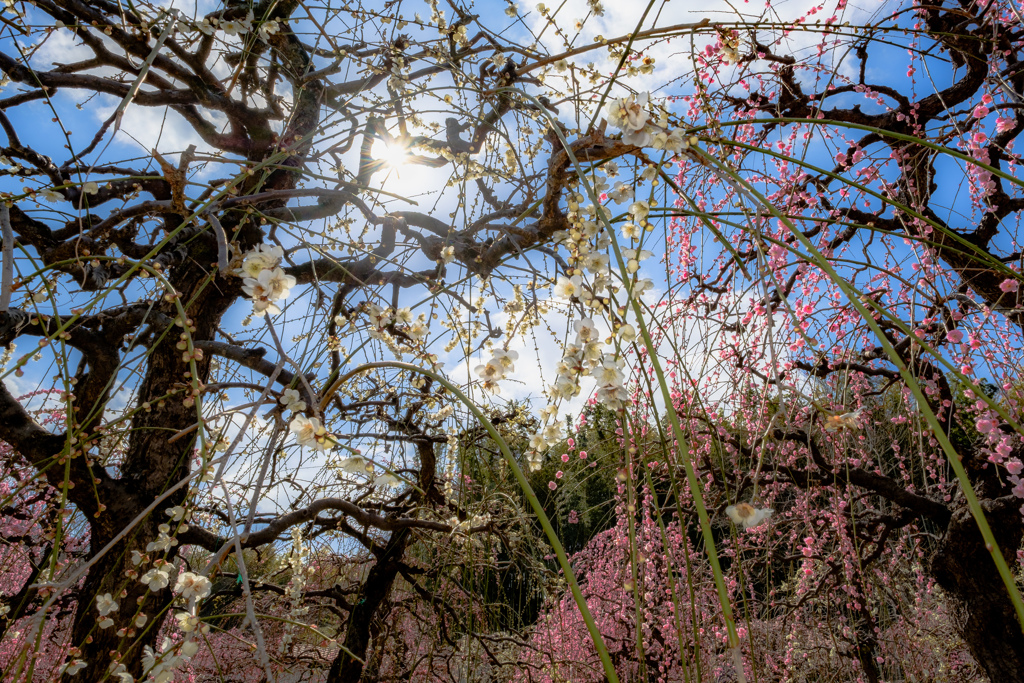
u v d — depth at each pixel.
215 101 3.09
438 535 3.48
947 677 3.86
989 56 2.49
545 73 2.40
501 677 3.71
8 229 1.39
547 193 1.72
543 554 3.45
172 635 2.91
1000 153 2.88
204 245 2.97
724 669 3.70
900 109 2.98
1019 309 2.40
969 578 3.06
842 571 3.45
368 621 3.50
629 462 0.98
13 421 2.50
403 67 2.82
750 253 2.44
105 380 2.68
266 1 3.15
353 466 1.19
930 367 2.88
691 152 1.21
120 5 2.12
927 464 3.46
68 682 2.20
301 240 1.84
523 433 2.65
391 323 1.72
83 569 0.96
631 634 3.76
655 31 1.41
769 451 2.92
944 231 1.17
